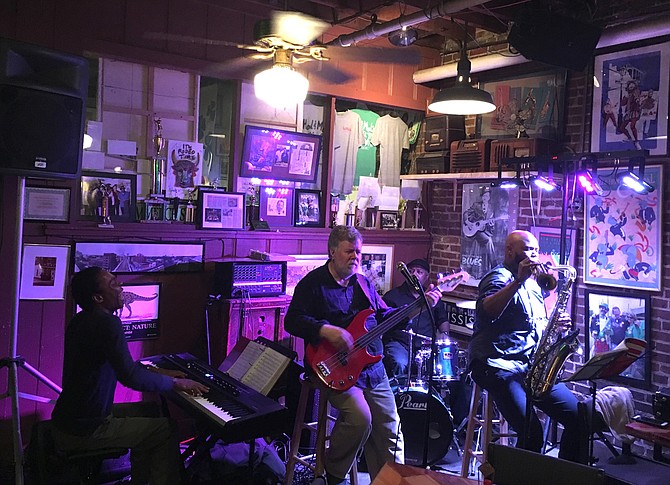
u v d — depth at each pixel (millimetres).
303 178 4867
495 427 3857
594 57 4250
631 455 3348
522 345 3332
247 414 2979
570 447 3117
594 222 4219
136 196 4160
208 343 4188
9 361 3102
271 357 3379
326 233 4977
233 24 4445
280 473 3504
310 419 3852
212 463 3393
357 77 5059
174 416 4254
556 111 4516
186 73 4355
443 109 4191
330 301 3238
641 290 3986
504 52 4793
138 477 3043
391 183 5520
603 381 4160
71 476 3041
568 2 4242
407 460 3867
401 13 4156
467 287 5199
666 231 3863
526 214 4707
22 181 3182
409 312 3145
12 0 3652
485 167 4801
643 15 3957
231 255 4531
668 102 3836
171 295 4246
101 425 2902
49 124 3170
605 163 4168
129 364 2912
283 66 4066
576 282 4336
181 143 4352
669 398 3254
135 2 4051
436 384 4277
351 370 3086
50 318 3816
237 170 4574
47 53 3186
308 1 4609
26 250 3723
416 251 5551
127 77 4133
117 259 4031
